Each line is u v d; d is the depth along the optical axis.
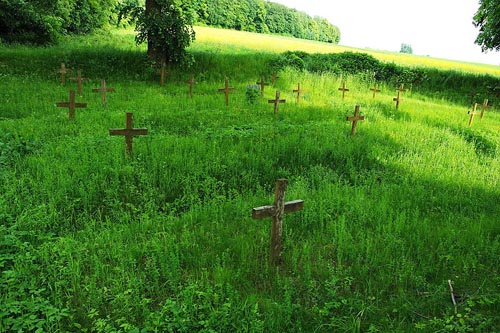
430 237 6.44
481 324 4.39
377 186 8.88
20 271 4.96
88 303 4.63
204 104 16.20
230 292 4.73
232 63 25.98
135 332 4.06
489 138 14.27
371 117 16.03
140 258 5.57
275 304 4.61
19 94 15.27
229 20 71.62
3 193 7.12
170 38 22.12
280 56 28.61
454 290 5.23
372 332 4.32
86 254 5.47
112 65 23.03
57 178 7.62
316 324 4.51
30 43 29.66
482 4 27.53
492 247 6.00
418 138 13.06
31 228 6.09
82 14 40.12
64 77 18.95
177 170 8.67
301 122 14.12
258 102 17.33
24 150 9.17
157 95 17.61
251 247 5.86
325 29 103.38
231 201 7.53
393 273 5.41
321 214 6.87
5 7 29.55
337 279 5.07
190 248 5.82
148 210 7.08
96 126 11.24
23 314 4.38
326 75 26.58
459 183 9.30
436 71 30.55
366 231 6.59
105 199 7.36
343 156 10.61
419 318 4.70
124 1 51.25
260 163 9.62
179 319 4.27
